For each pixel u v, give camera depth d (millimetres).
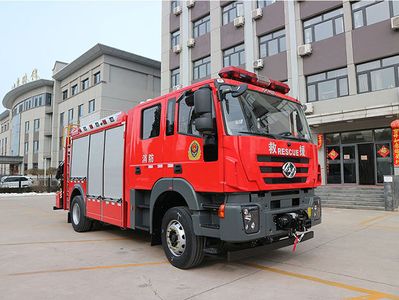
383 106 14242
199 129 4680
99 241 7645
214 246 5043
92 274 5094
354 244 7000
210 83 4949
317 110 17312
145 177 6074
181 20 25516
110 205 7223
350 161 16703
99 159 7867
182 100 5449
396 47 14922
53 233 8742
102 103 31531
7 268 5445
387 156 15508
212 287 4496
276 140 4984
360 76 16141
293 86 18281
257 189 4602
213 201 5000
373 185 15711
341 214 11578
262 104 5305
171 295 4211
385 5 15492
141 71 34719
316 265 5531
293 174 5168
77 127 9469
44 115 44625
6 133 61812
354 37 16219
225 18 22594
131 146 6605
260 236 4590
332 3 17047
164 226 5645
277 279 4828
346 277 4902
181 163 5258
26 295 4234
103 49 31359
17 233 8773
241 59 21297
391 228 8773
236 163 4496
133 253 6465
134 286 4547
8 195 25172
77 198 8875
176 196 5789
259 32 20172
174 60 25938
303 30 18406
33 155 45969
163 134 5727
